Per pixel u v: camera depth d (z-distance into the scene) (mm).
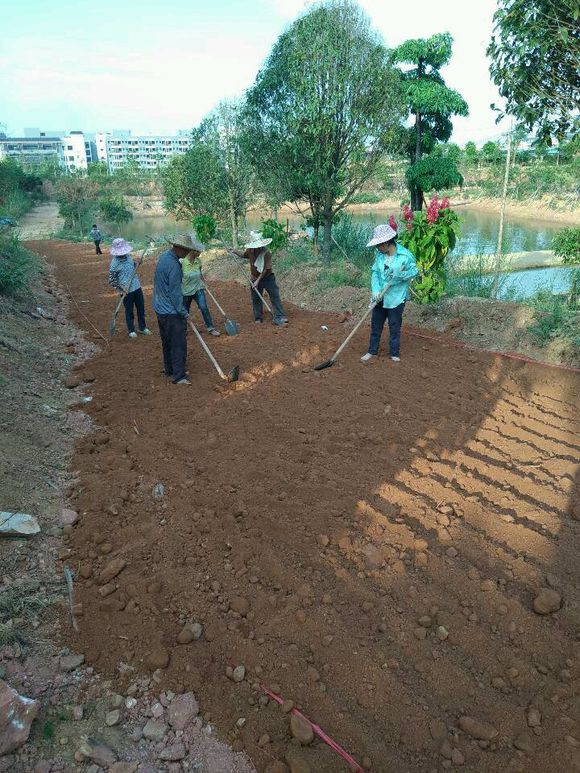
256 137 13469
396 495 4246
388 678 2801
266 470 4645
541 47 6242
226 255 16438
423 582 3416
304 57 11672
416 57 15211
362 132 12133
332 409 5863
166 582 3445
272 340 8484
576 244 13516
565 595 3270
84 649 2988
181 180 22844
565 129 7020
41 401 5926
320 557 3621
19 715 2471
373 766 2434
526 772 2389
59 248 25906
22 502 4020
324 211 13398
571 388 6328
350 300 10266
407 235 8539
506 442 5117
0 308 8891
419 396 6180
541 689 2746
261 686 2791
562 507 4117
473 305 8625
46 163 70812
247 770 2434
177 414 5812
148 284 14242
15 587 3307
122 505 4207
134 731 2584
